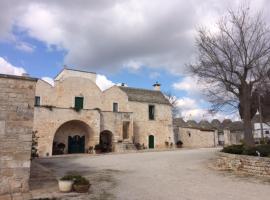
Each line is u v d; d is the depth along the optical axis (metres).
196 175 13.70
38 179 11.83
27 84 10.27
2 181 9.42
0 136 9.57
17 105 9.98
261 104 19.98
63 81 29.11
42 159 21.61
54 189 10.32
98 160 20.45
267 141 20.58
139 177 13.22
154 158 21.05
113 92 32.16
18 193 9.49
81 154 26.16
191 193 9.81
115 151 29.33
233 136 43.25
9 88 9.95
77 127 28.89
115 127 30.16
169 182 11.95
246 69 17.41
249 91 17.50
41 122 25.61
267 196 9.24
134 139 32.66
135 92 35.62
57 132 27.66
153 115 35.09
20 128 9.92
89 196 9.42
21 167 9.75
